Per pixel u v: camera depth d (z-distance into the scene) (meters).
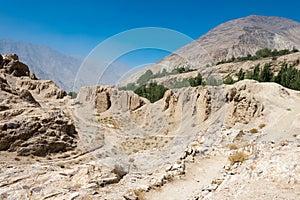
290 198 7.73
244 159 12.39
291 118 20.91
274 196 8.00
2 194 11.09
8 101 21.09
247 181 9.55
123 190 11.30
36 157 16.52
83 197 10.42
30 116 18.89
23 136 17.11
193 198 10.12
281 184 8.66
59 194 10.80
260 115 23.52
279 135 18.20
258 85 31.19
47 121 18.81
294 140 14.38
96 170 12.93
